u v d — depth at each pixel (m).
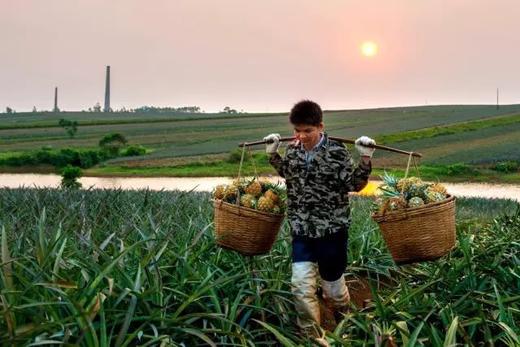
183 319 4.16
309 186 4.93
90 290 3.96
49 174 58.00
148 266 4.79
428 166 56.03
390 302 5.12
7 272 4.00
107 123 133.88
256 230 5.09
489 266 5.70
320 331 4.64
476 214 14.69
